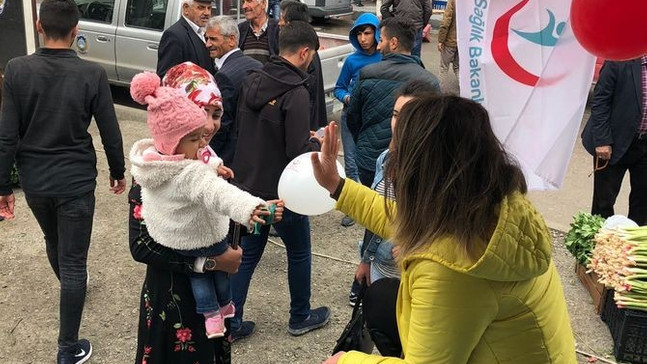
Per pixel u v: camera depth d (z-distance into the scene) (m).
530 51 2.96
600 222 4.22
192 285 2.22
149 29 7.91
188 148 2.05
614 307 3.66
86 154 3.07
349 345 2.34
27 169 2.99
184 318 2.27
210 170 2.04
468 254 1.44
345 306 3.97
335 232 5.08
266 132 3.22
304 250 3.49
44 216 3.15
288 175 2.55
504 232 1.39
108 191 5.59
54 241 3.28
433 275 1.46
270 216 2.03
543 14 2.90
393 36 3.79
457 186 1.45
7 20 6.11
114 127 3.10
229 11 8.03
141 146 2.15
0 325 3.58
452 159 1.45
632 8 1.94
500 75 3.00
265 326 3.73
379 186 2.62
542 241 1.44
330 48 7.54
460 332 1.45
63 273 3.10
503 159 1.48
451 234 1.46
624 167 4.50
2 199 2.98
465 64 3.02
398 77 3.70
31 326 3.59
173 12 7.68
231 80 3.77
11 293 3.91
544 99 3.02
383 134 3.79
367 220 2.14
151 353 2.32
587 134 4.57
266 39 5.53
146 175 2.02
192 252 2.14
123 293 3.98
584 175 6.60
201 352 2.32
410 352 1.50
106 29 8.16
